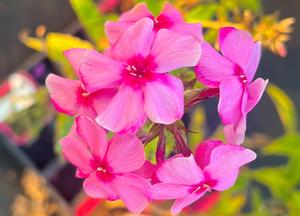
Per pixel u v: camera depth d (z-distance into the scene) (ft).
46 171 1.44
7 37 1.46
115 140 0.73
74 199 1.44
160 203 1.14
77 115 0.76
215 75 0.73
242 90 0.73
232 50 0.74
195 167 0.72
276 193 1.08
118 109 0.72
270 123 1.47
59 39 1.04
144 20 0.71
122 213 1.30
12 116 1.38
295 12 1.50
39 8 1.46
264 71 1.49
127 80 0.72
